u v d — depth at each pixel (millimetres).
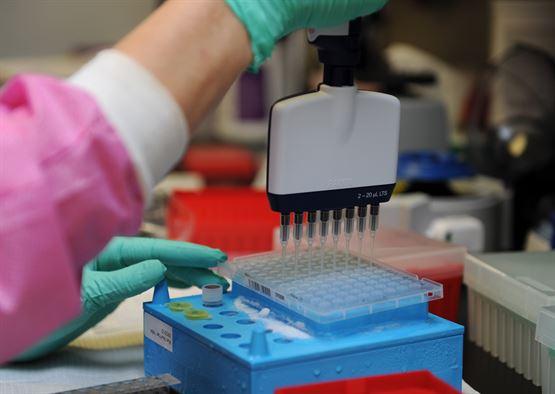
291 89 3195
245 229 1730
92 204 689
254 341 840
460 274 1287
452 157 2125
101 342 1204
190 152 3135
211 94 753
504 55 2199
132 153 698
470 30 2947
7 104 724
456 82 2855
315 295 933
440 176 2051
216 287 1032
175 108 725
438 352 932
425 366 926
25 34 4141
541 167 2061
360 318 923
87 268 1094
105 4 4188
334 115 910
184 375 955
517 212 2090
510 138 2059
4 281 669
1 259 665
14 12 4102
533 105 2068
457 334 940
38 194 665
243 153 3154
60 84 701
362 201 960
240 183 3033
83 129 681
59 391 1025
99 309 1086
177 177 2816
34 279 669
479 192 2145
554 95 2049
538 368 1088
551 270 1170
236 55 755
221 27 744
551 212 1977
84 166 680
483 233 1941
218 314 983
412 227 1850
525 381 1112
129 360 1146
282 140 889
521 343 1131
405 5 3004
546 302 1046
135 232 751
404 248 1324
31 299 675
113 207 702
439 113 2264
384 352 896
